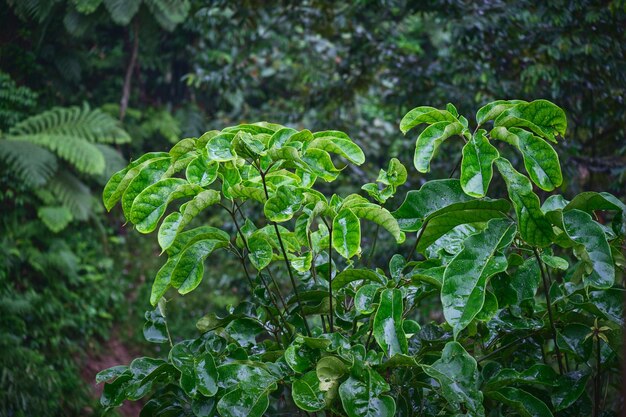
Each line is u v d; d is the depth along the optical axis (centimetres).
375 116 811
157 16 835
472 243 125
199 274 143
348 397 122
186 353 149
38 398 522
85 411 562
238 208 144
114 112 893
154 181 142
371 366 133
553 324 149
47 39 848
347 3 575
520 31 472
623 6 404
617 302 146
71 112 777
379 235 510
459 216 139
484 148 129
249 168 150
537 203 126
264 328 160
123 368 155
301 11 581
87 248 786
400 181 157
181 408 155
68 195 743
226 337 158
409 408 142
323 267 167
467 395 125
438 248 161
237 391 134
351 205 141
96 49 938
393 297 135
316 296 159
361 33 555
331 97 601
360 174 582
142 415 156
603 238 125
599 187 476
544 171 130
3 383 508
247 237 154
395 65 533
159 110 952
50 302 652
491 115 140
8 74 801
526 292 150
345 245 135
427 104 495
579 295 157
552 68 439
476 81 493
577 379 144
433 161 514
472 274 121
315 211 136
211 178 134
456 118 142
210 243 146
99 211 830
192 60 890
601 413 156
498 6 465
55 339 615
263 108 831
